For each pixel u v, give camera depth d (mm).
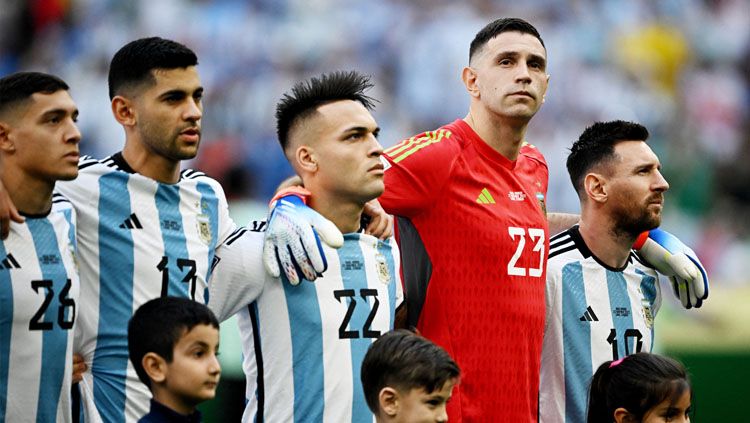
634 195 20875
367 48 58500
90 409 17359
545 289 20859
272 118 54281
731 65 65500
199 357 15430
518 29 19766
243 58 56938
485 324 19219
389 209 19188
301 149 18484
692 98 63094
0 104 16625
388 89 57500
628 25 63719
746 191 60094
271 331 18062
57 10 58906
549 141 56531
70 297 16875
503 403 19266
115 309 17438
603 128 21359
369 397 16406
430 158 19156
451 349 19156
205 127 53812
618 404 18203
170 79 17656
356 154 18188
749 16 67000
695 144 60969
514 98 19422
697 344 32469
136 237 17656
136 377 17312
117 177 17781
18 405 16406
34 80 16656
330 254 18312
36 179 16641
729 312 35562
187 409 15547
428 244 19312
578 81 59969
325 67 57531
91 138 54000
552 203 55594
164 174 18031
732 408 32000
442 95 57469
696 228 55562
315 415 17828
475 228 19250
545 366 21031
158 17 58062
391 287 18938
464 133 19844
